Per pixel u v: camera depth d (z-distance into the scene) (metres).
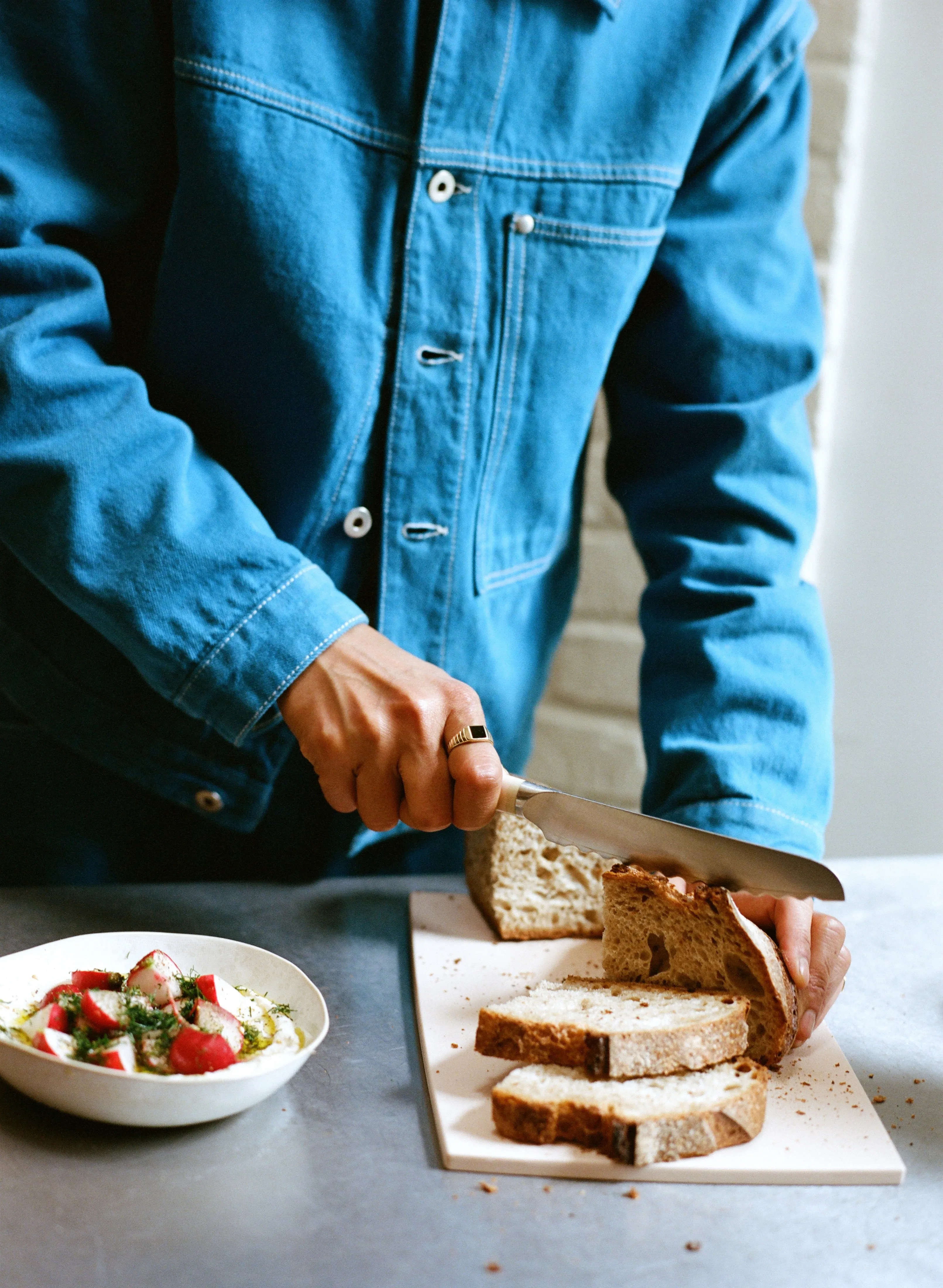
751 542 0.99
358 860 1.10
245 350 0.88
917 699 1.56
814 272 1.08
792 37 1.02
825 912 0.97
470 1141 0.63
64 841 1.01
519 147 0.91
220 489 0.83
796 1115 0.68
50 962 0.71
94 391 0.80
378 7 0.85
